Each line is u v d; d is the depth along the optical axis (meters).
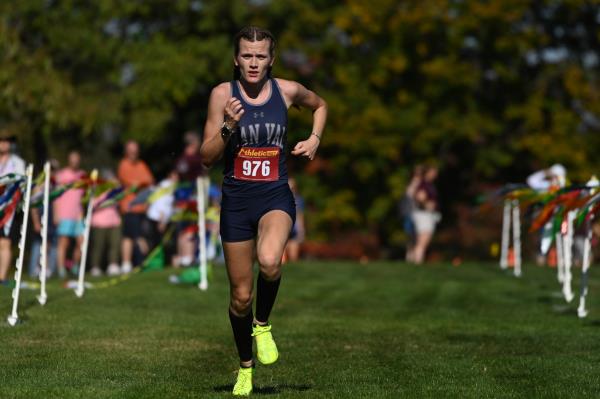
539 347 26.56
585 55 94.94
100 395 19.70
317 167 88.94
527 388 21.02
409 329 29.91
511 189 36.09
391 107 89.19
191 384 21.09
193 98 89.50
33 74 72.94
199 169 48.94
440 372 22.80
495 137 91.38
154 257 43.19
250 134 18.86
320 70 89.75
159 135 84.25
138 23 88.69
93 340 26.45
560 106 90.50
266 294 19.09
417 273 51.59
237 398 19.45
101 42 84.81
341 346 26.59
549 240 33.47
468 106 89.75
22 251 28.73
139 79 84.00
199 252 43.41
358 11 87.12
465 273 51.75
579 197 30.38
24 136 74.75
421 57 89.81
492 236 85.69
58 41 83.44
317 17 87.75
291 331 29.17
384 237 91.88
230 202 19.05
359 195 90.56
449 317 33.16
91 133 81.56
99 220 51.59
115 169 87.50
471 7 87.88
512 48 88.38
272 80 19.25
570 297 37.50
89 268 64.19
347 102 88.44
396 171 88.06
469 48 91.50
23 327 28.00
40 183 32.88
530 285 44.75
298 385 21.19
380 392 20.31
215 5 85.31
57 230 50.50
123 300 35.50
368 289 42.72
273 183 18.95
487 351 25.89
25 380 21.06
